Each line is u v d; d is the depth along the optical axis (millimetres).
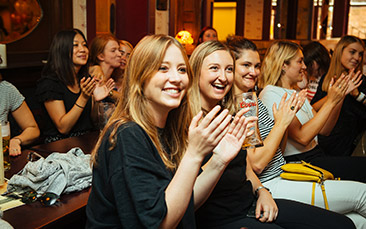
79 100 2732
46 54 3977
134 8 5812
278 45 2627
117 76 3854
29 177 1513
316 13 11117
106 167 1194
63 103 2854
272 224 1742
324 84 3500
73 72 2900
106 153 1197
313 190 2049
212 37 6047
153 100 1289
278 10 10125
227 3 16016
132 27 5863
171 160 1417
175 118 1445
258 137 1704
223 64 1822
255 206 1831
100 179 1223
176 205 1115
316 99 3588
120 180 1143
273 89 2512
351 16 12672
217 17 16641
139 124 1243
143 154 1170
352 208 2055
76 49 2891
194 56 1848
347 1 11938
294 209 1849
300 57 2607
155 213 1082
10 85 2422
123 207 1130
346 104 3287
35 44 3855
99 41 3533
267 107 2488
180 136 1460
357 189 2051
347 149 3344
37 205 1437
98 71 3236
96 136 2547
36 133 2477
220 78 1814
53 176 1527
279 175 2205
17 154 2041
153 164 1169
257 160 1991
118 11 5836
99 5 5184
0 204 1425
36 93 2846
